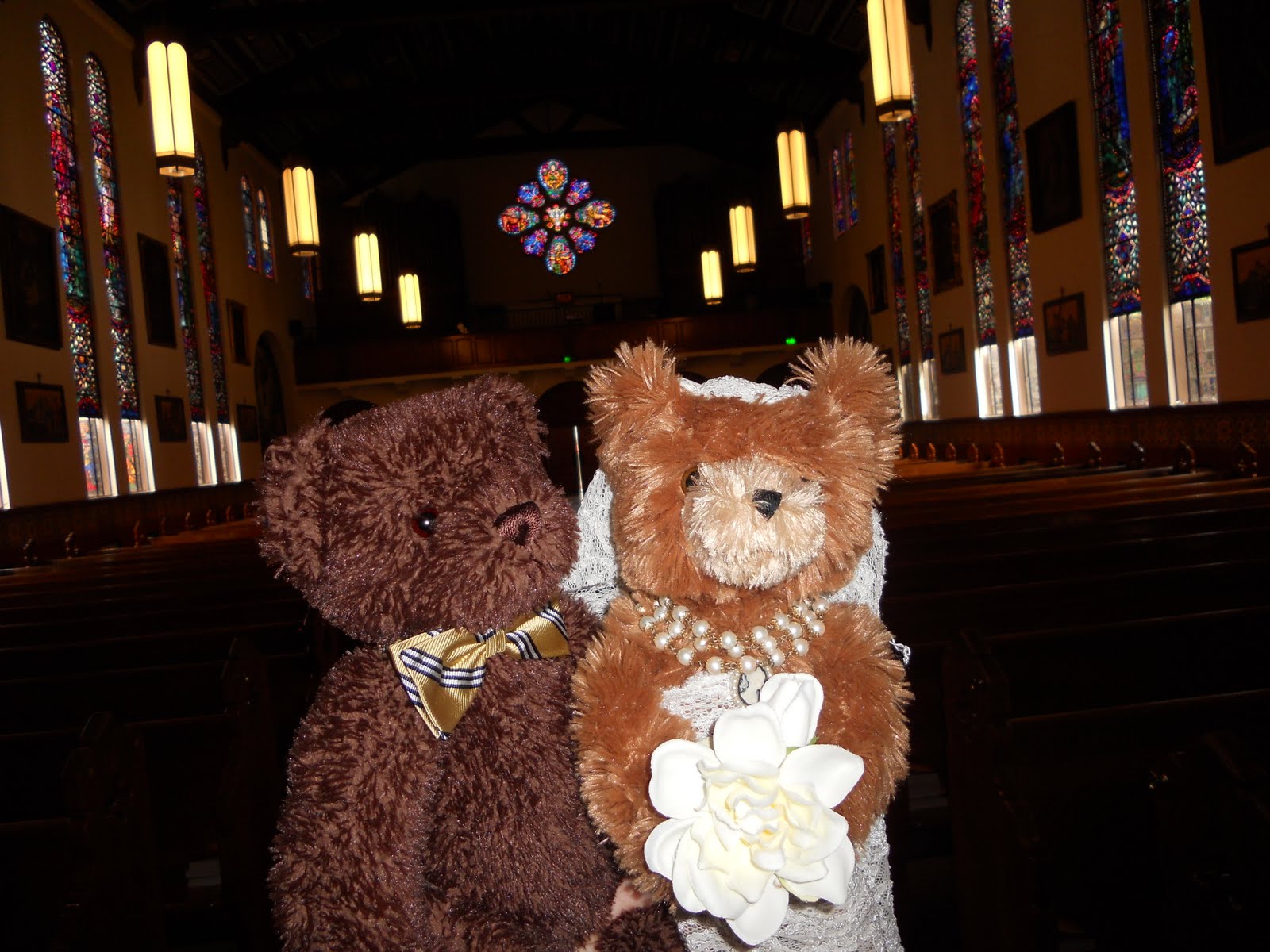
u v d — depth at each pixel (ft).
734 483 2.52
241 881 6.61
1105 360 30.17
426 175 67.82
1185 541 11.23
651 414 2.74
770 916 2.55
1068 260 31.83
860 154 51.96
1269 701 5.78
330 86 54.70
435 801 2.76
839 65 48.75
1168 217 26.86
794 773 2.51
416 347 59.93
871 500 2.84
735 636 2.82
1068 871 5.82
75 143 34.96
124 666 10.14
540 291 67.21
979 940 5.97
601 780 2.62
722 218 64.59
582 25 57.52
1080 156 30.42
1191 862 3.87
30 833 5.02
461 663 2.75
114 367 36.24
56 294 32.30
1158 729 5.76
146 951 5.48
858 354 2.90
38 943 5.15
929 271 43.80
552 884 2.81
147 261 40.01
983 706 5.54
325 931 2.52
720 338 59.77
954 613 8.87
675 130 63.41
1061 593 9.07
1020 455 35.86
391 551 2.64
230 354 49.29
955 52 39.34
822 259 61.00
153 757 6.85
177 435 41.78
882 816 3.09
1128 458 28.96
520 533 2.71
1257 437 23.11
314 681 9.60
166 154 23.52
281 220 59.77
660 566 2.70
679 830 2.48
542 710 2.87
